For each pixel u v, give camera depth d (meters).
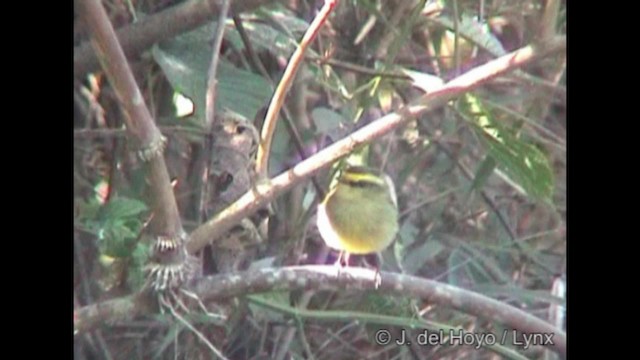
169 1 10.20
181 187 10.45
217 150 10.35
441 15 11.80
